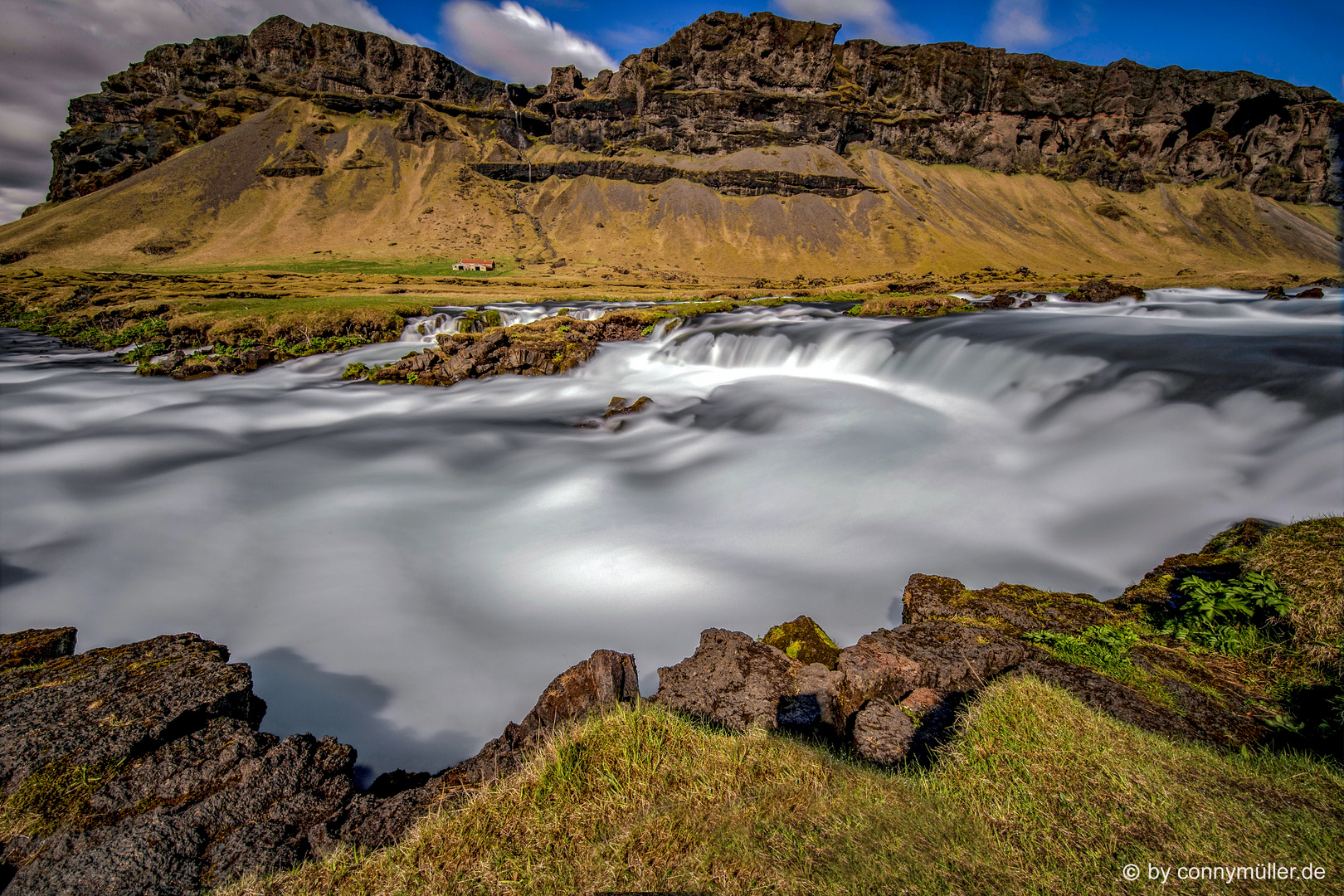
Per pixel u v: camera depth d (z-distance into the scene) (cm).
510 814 369
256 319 4147
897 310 4391
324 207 17238
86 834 412
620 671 546
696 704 524
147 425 2338
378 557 1282
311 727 785
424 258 14588
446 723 805
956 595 795
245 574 1211
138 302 5550
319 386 3081
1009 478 1541
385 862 352
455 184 18775
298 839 412
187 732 534
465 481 1761
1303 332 2602
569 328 3888
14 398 2711
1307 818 359
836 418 2102
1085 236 18812
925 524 1327
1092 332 2680
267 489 1680
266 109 19912
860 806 370
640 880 318
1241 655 596
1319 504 1154
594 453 1998
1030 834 349
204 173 17525
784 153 19050
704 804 369
